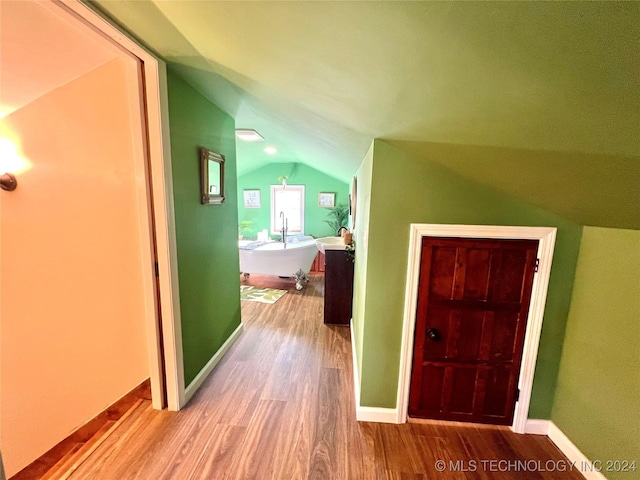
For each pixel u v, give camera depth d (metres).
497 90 0.84
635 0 0.48
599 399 1.54
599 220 1.50
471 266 1.79
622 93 0.69
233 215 2.90
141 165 1.71
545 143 1.04
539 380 1.84
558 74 0.70
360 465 1.60
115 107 1.75
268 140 4.18
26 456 2.12
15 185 1.88
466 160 1.48
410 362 1.89
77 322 2.01
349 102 1.31
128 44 1.45
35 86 1.71
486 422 1.92
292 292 4.64
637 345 1.37
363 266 2.14
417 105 1.08
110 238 1.90
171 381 1.94
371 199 1.75
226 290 2.77
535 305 1.77
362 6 0.68
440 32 0.68
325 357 2.71
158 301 1.87
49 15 1.32
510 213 1.71
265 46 1.08
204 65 1.63
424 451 1.71
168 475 1.51
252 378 2.37
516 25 0.60
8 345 2.02
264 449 1.68
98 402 2.10
